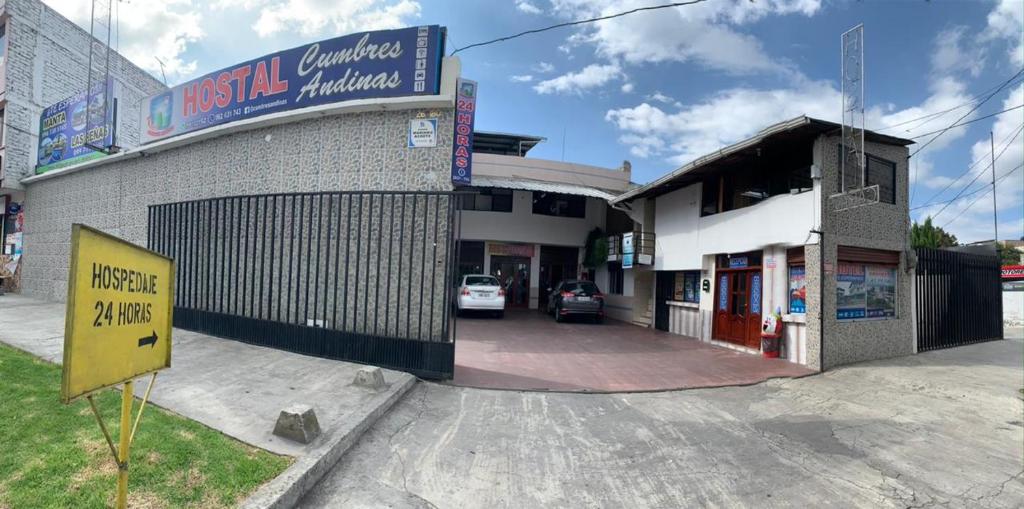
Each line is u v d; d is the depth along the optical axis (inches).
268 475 140.6
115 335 100.7
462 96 303.1
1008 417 245.6
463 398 253.3
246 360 271.0
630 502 152.6
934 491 165.3
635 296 657.0
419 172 301.1
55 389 189.0
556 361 364.2
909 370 344.5
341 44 320.5
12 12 624.7
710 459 187.5
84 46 709.3
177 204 364.5
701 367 358.3
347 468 163.6
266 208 319.3
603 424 225.9
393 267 296.4
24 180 600.4
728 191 469.7
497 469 172.6
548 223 839.1
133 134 590.2
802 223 372.2
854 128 348.2
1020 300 766.5
